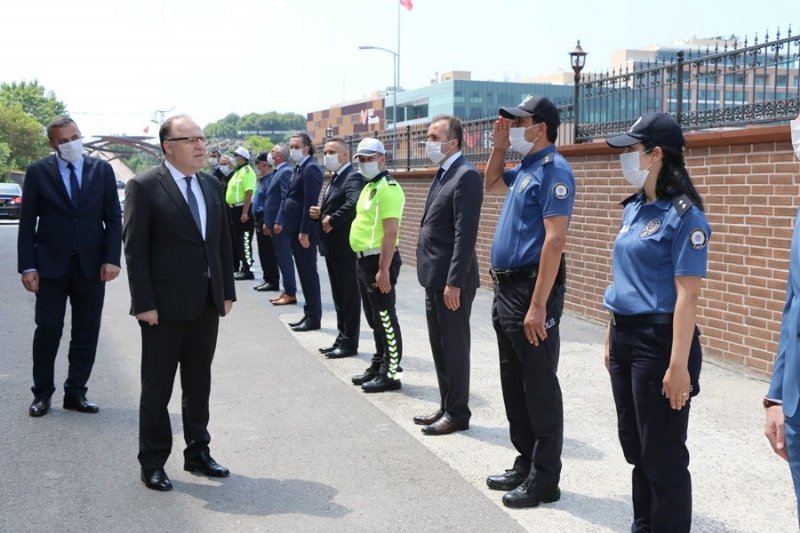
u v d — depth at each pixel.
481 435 5.58
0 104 72.00
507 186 4.80
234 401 6.45
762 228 6.84
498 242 4.45
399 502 4.47
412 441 5.47
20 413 6.07
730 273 7.20
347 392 6.70
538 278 4.19
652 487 3.59
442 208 5.46
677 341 3.34
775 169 6.69
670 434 3.49
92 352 6.17
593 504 4.43
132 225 4.53
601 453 5.20
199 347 4.80
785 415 2.79
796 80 6.62
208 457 4.92
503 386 4.63
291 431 5.70
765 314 6.84
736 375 7.00
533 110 4.30
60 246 5.93
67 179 5.98
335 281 7.89
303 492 4.62
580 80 9.73
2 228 28.84
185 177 4.71
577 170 9.68
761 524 4.16
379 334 6.84
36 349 6.00
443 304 5.53
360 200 6.73
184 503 4.48
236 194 13.43
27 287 5.91
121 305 11.31
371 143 6.55
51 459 5.13
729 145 7.15
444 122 5.43
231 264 4.97
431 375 7.24
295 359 7.88
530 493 4.39
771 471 4.88
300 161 9.21
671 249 3.40
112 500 4.51
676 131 3.46
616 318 3.58
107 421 5.91
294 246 9.22
